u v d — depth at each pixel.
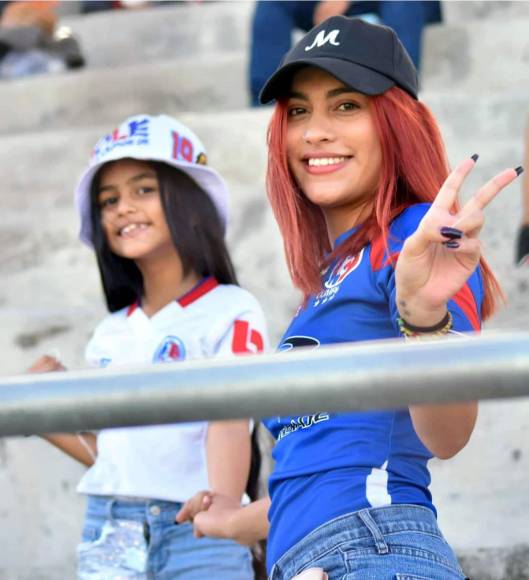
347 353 2.91
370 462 4.31
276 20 10.96
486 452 7.23
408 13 10.80
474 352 2.83
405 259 3.69
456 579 4.25
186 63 11.73
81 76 11.84
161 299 6.59
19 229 9.66
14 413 2.99
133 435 6.15
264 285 8.88
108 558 6.11
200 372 2.94
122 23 13.20
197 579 6.00
